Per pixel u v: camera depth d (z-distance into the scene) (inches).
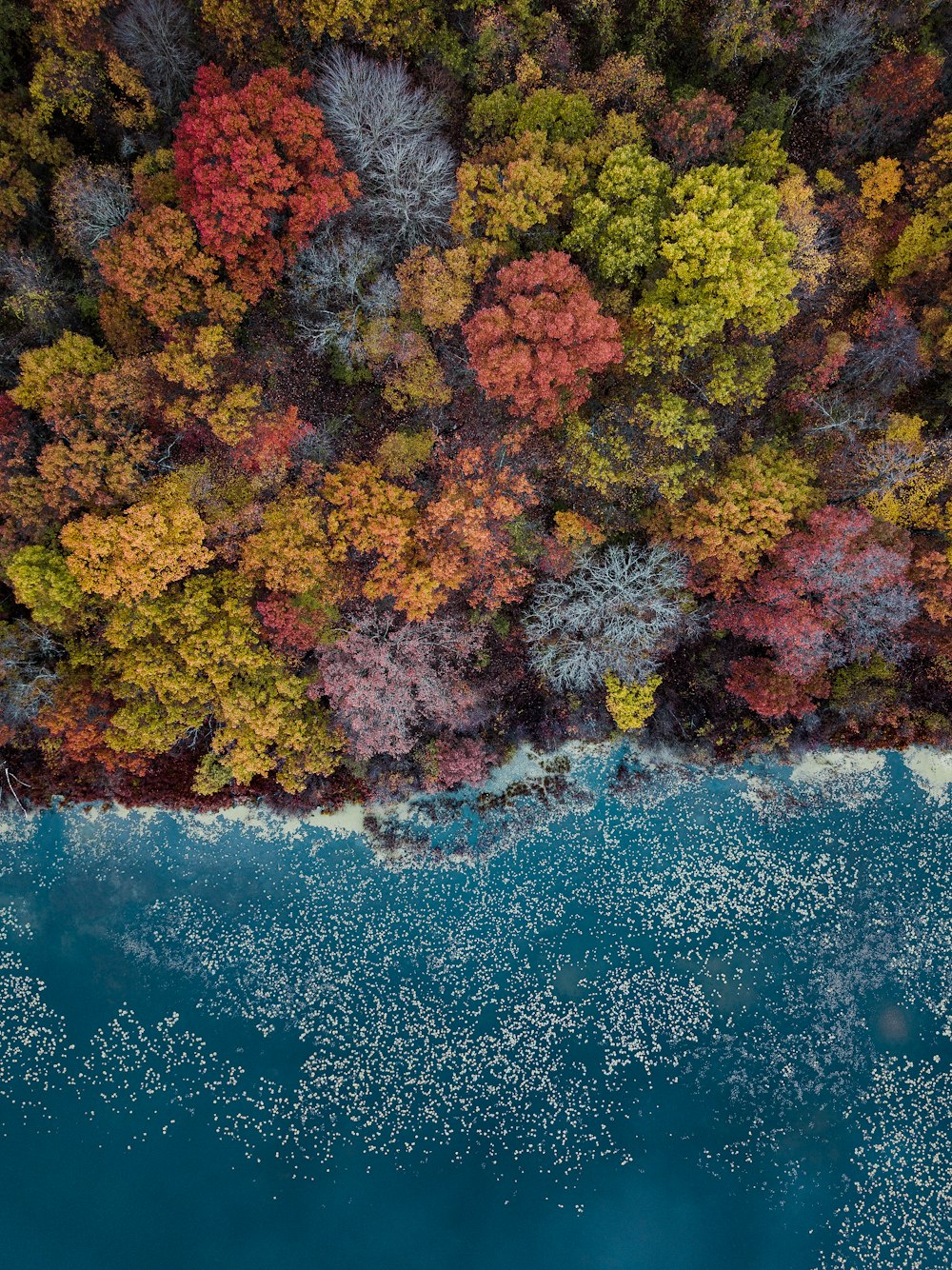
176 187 963.3
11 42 1026.1
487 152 985.5
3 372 1050.1
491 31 970.7
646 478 1072.2
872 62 1045.2
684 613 1175.0
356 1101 1250.0
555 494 1139.9
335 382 1144.8
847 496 1097.4
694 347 1012.5
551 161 959.6
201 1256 1225.4
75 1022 1261.1
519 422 1079.0
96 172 1000.9
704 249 921.5
